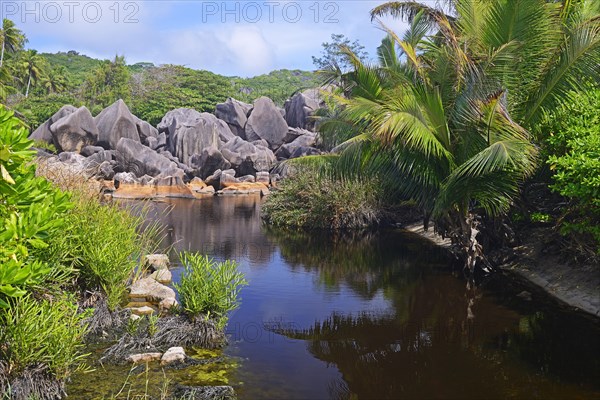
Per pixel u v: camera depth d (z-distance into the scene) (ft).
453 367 17.95
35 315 15.35
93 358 17.69
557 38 28.99
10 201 14.21
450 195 28.35
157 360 17.90
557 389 16.21
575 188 22.15
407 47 30.76
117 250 22.59
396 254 38.22
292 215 51.93
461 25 31.94
